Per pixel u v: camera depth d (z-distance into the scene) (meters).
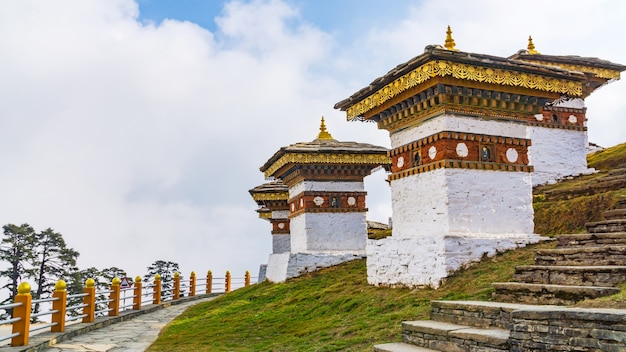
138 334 16.73
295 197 25.22
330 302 16.17
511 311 8.59
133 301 23.55
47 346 13.79
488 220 15.08
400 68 14.55
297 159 23.02
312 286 19.86
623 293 8.59
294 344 12.23
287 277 22.30
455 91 14.58
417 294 13.70
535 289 10.20
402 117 16.31
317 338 12.30
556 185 24.11
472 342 8.48
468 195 14.90
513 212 15.53
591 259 11.23
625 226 12.65
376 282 16.48
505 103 15.48
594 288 9.17
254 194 32.34
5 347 12.50
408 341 9.98
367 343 10.75
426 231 15.29
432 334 9.36
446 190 14.62
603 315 6.59
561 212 18.94
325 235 23.52
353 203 24.06
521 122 16.12
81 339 15.56
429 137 15.34
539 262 12.47
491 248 14.46
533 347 7.41
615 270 9.76
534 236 15.23
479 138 15.28
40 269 39.53
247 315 17.89
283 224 33.31
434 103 14.80
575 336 6.86
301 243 23.97
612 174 20.06
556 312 7.15
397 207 16.70
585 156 26.17
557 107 26.02
